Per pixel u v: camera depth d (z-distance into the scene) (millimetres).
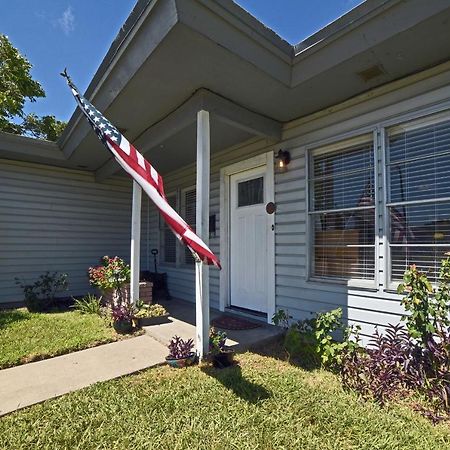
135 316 4387
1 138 5703
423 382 2479
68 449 1907
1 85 9562
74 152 5922
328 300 3818
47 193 6828
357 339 3055
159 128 4258
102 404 2402
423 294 2545
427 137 3104
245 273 5180
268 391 2596
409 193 3205
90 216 7344
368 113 3480
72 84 3910
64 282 6328
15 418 2223
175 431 2076
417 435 2031
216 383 2752
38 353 3400
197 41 2611
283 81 3242
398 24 2449
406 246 3203
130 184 7906
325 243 3959
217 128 4516
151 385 2729
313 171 4105
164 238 7508
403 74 3129
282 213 4434
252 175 5090
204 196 3439
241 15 2676
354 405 2393
